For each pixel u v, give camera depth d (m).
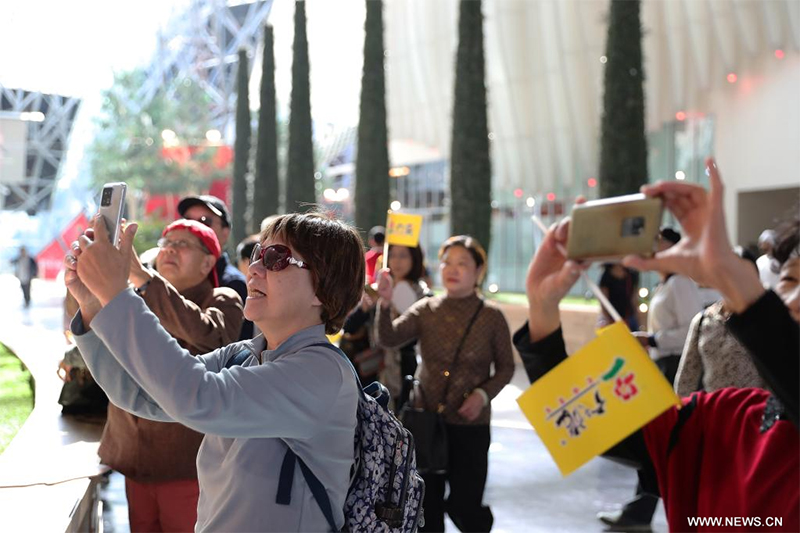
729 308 1.54
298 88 26.62
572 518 5.61
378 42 23.22
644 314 11.20
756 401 1.95
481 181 19.50
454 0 27.94
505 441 8.19
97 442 4.29
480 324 4.51
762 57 20.61
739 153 21.64
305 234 2.07
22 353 8.90
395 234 5.52
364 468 2.10
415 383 4.57
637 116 15.34
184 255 3.54
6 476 3.53
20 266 26.27
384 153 23.20
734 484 1.89
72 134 67.12
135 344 1.78
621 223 1.53
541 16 25.02
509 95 26.98
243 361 2.18
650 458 2.06
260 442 1.98
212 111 57.28
